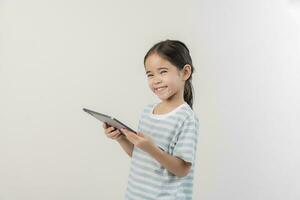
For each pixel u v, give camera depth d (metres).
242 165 2.05
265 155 2.04
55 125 1.99
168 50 1.19
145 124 1.23
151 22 2.00
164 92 1.19
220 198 2.04
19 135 1.98
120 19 1.99
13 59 1.97
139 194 1.18
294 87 2.04
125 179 2.02
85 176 2.01
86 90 1.99
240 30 2.03
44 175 1.99
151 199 1.15
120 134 1.26
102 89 2.00
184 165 1.14
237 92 2.04
